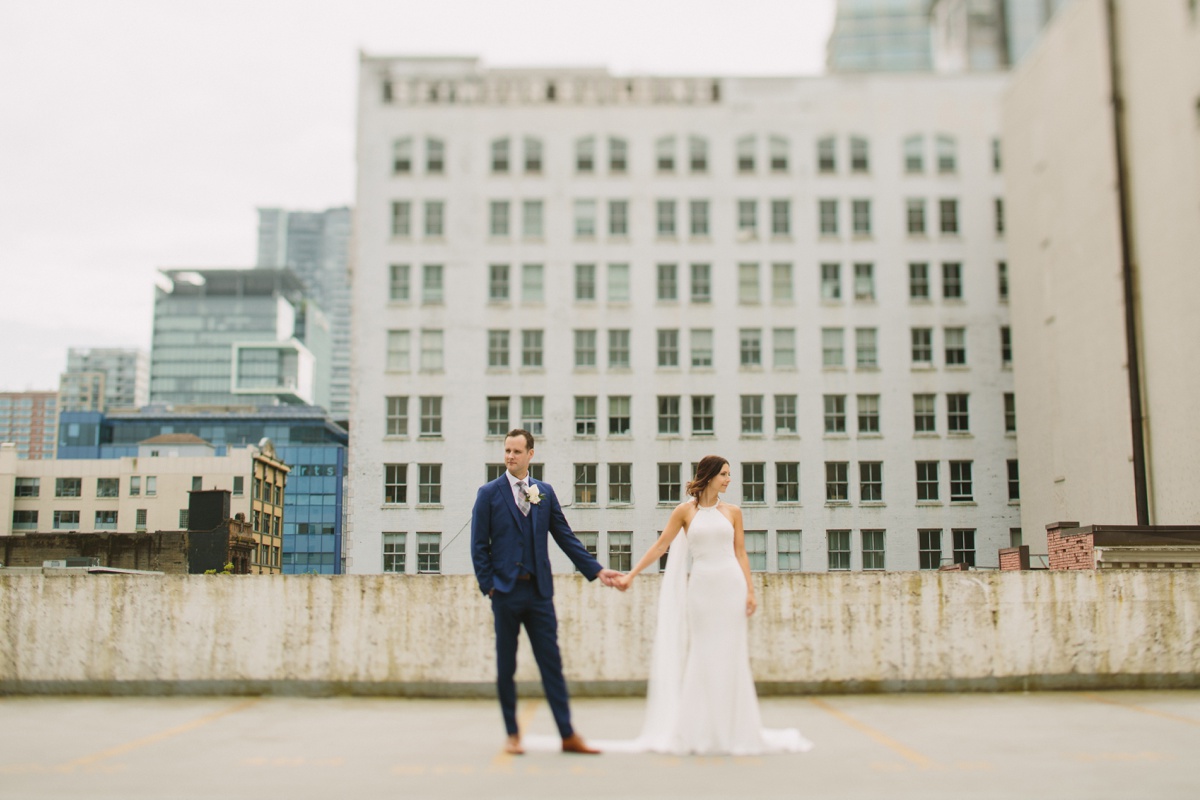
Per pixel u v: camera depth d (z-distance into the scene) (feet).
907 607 33.55
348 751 23.63
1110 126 122.62
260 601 33.30
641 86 202.90
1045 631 33.81
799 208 199.93
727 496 191.21
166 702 31.81
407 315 197.06
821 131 201.57
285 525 392.88
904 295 197.16
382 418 193.77
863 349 196.34
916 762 22.25
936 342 196.24
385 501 191.01
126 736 25.71
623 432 193.57
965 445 192.44
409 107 203.10
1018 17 601.62
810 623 33.27
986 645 33.55
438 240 199.00
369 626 33.04
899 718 28.43
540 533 23.57
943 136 201.05
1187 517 107.14
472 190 200.85
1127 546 63.31
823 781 20.26
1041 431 148.97
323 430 443.73
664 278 198.70
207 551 242.37
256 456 324.80
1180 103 108.99
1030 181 152.66
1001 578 33.91
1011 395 194.18
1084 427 133.18
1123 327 121.29
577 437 192.54
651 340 196.24
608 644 32.94
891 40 614.34
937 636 33.47
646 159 201.77
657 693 24.54
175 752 23.48
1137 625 34.09
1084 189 132.26
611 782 20.18
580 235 199.52
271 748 23.99
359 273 198.18
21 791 19.29
